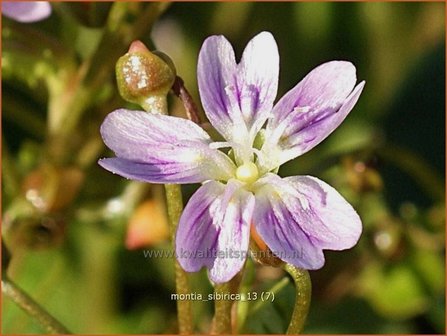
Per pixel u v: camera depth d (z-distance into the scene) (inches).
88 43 3.2
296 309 2.3
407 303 3.4
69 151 3.1
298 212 2.3
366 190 3.2
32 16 2.8
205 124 2.4
